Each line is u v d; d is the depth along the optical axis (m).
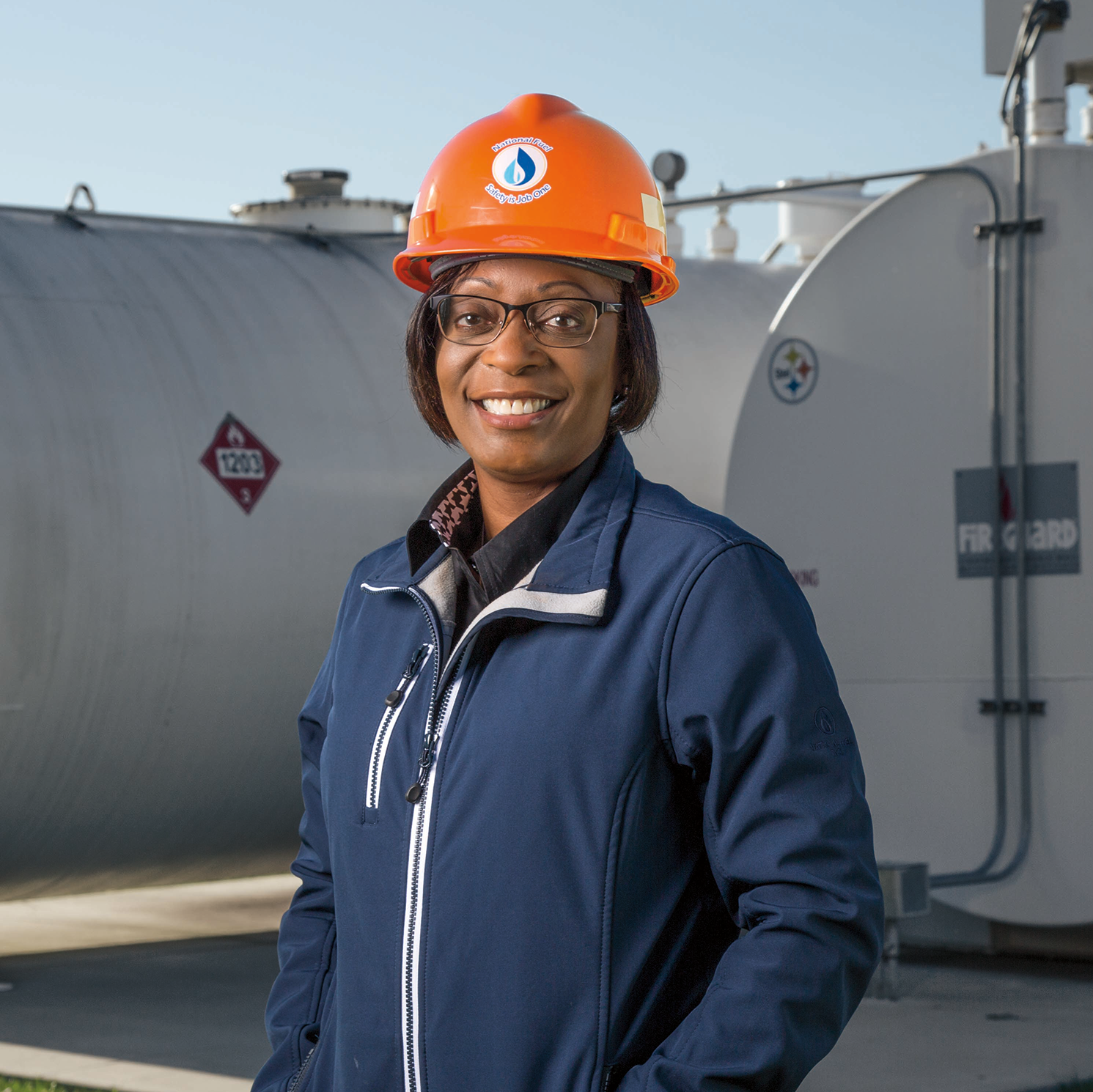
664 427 8.16
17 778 6.13
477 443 1.78
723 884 1.57
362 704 1.75
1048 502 6.27
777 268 9.61
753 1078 1.45
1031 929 6.69
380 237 8.08
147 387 6.43
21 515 5.97
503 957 1.53
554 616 1.59
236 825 6.96
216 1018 5.69
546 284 1.74
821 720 1.56
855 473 6.84
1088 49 7.56
